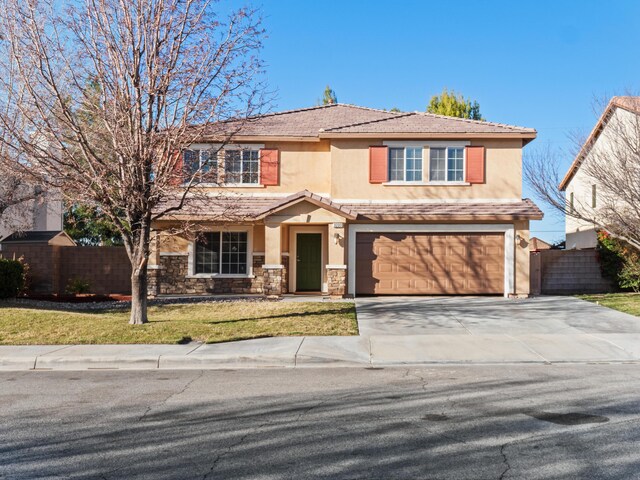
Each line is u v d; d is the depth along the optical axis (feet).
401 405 24.43
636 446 18.63
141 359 35.27
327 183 68.80
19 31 43.16
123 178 41.88
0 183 56.03
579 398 25.39
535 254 70.59
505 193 66.08
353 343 39.78
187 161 49.70
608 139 68.80
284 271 67.26
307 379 30.48
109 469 17.03
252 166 68.90
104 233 96.12
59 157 45.65
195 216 59.77
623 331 43.86
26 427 21.52
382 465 17.12
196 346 38.55
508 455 17.89
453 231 64.90
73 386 29.01
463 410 23.47
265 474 16.49
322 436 20.04
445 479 16.01
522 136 65.41
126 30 42.11
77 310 55.31
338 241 63.10
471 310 54.19
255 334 42.01
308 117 73.77
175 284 69.15
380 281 65.00
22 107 44.21
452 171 66.80
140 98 41.42
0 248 74.59
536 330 44.68
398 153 67.05
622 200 66.74
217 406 24.52
